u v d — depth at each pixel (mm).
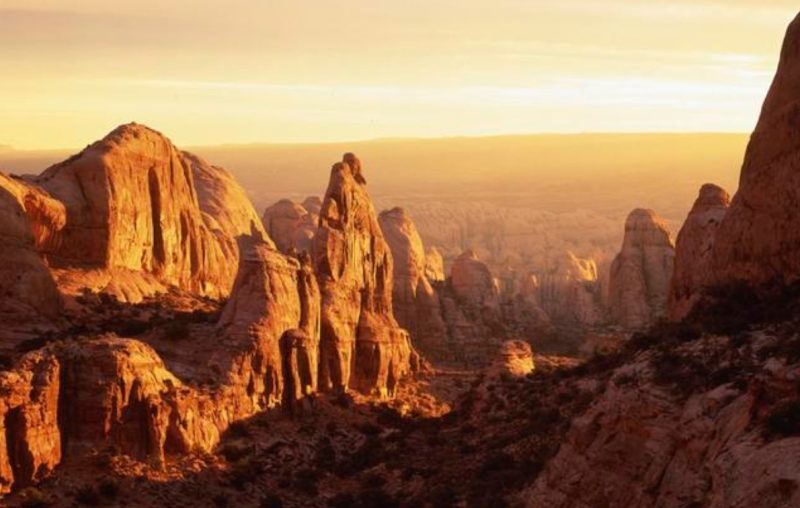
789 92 96250
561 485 84938
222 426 117875
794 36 97188
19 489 99938
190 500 106062
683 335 86500
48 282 126312
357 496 110938
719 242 98062
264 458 117125
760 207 95000
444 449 117938
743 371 77500
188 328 126625
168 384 112750
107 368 106938
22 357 107938
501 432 116312
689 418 76250
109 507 101125
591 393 110438
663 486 76375
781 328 80438
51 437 103000
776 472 63969
